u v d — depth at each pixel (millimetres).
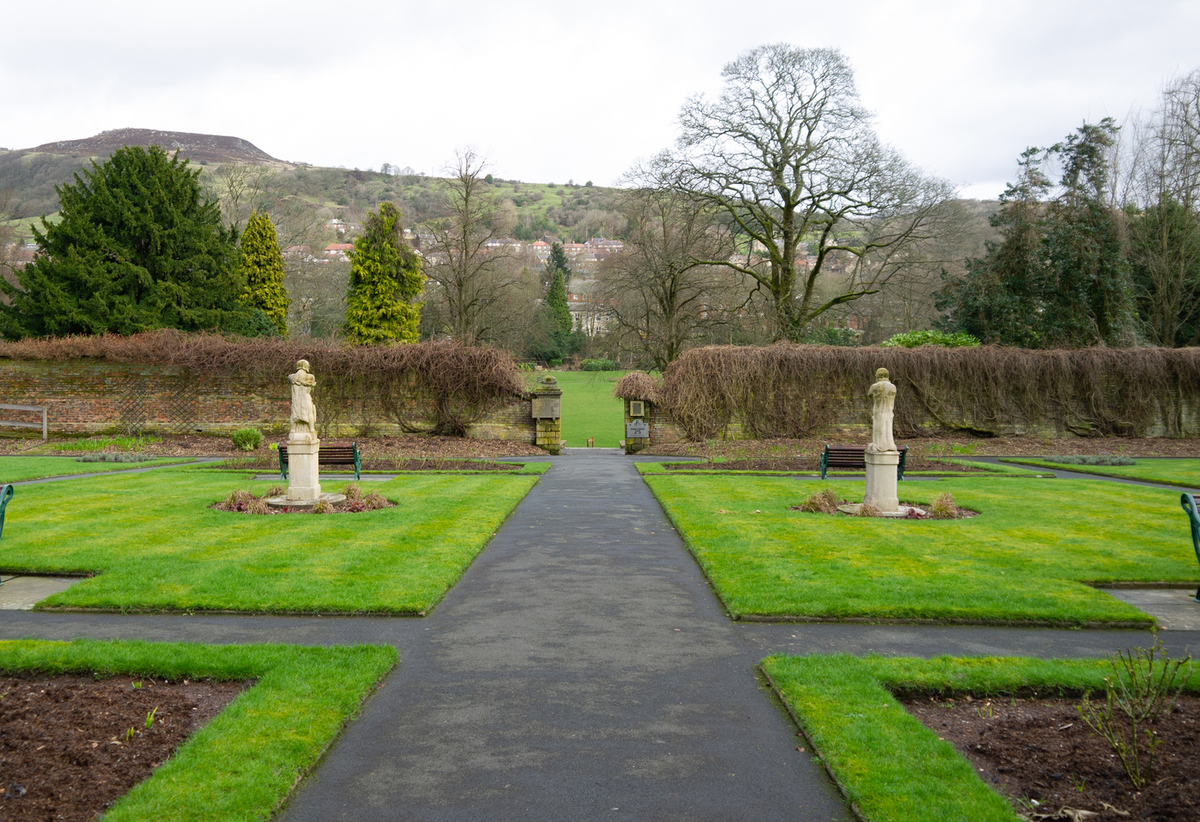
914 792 3479
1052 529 9773
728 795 3570
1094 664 5074
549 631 5973
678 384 23781
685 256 31062
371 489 13219
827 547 8633
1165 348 25594
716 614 6426
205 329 29609
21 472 15641
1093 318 30344
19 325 27625
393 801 3494
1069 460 19406
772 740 4145
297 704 4402
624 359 38812
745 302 32188
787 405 24062
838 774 3664
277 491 11781
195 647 5273
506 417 23672
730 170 28922
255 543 8648
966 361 24750
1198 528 7145
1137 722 4203
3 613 6242
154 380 24188
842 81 28172
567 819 3350
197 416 24203
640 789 3615
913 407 24719
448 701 4633
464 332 37406
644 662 5316
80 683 4793
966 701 4680
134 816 3232
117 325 27578
